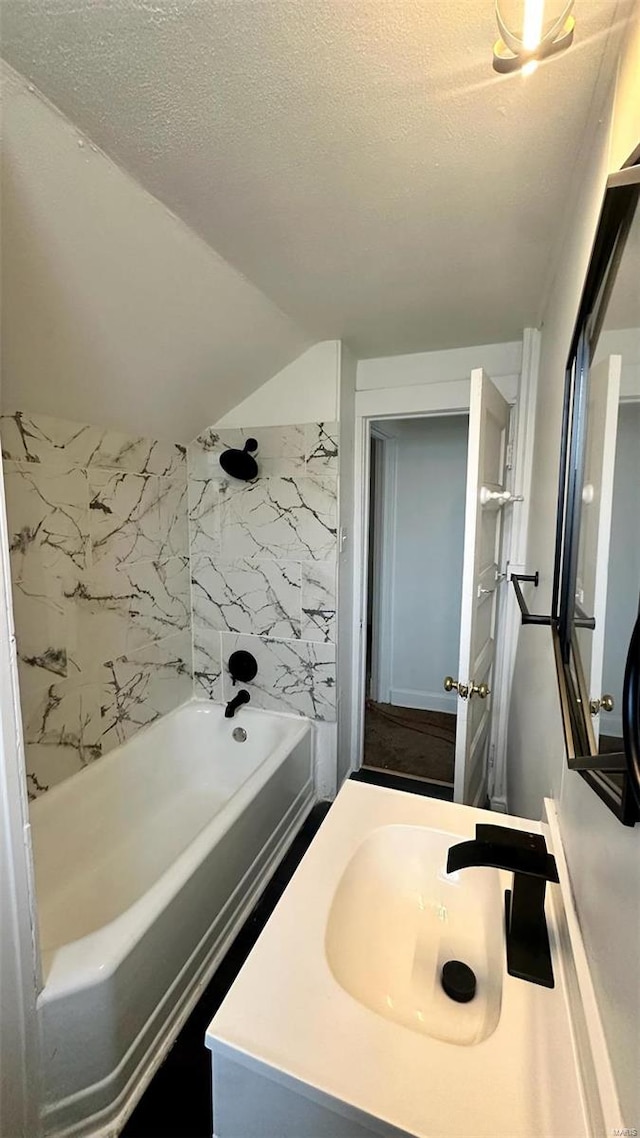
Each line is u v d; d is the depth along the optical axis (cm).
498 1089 55
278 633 238
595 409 74
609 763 50
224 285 152
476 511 151
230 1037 61
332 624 228
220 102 87
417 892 98
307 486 222
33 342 133
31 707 165
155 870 188
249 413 227
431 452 337
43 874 166
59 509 172
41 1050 104
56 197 102
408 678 365
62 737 178
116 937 118
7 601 89
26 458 158
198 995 145
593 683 68
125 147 98
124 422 193
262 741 237
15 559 157
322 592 227
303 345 208
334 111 88
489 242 133
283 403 221
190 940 143
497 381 215
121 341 151
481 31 72
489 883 94
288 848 211
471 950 87
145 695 221
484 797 233
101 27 74
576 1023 61
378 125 92
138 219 117
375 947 86
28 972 100
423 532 346
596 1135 48
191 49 77
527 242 132
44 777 171
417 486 343
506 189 110
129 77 82
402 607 359
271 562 234
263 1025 63
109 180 105
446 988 78
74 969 109
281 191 112
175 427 219
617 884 54
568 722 79
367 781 265
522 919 78
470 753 176
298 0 69
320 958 72
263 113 89
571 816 83
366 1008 65
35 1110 104
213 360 187
